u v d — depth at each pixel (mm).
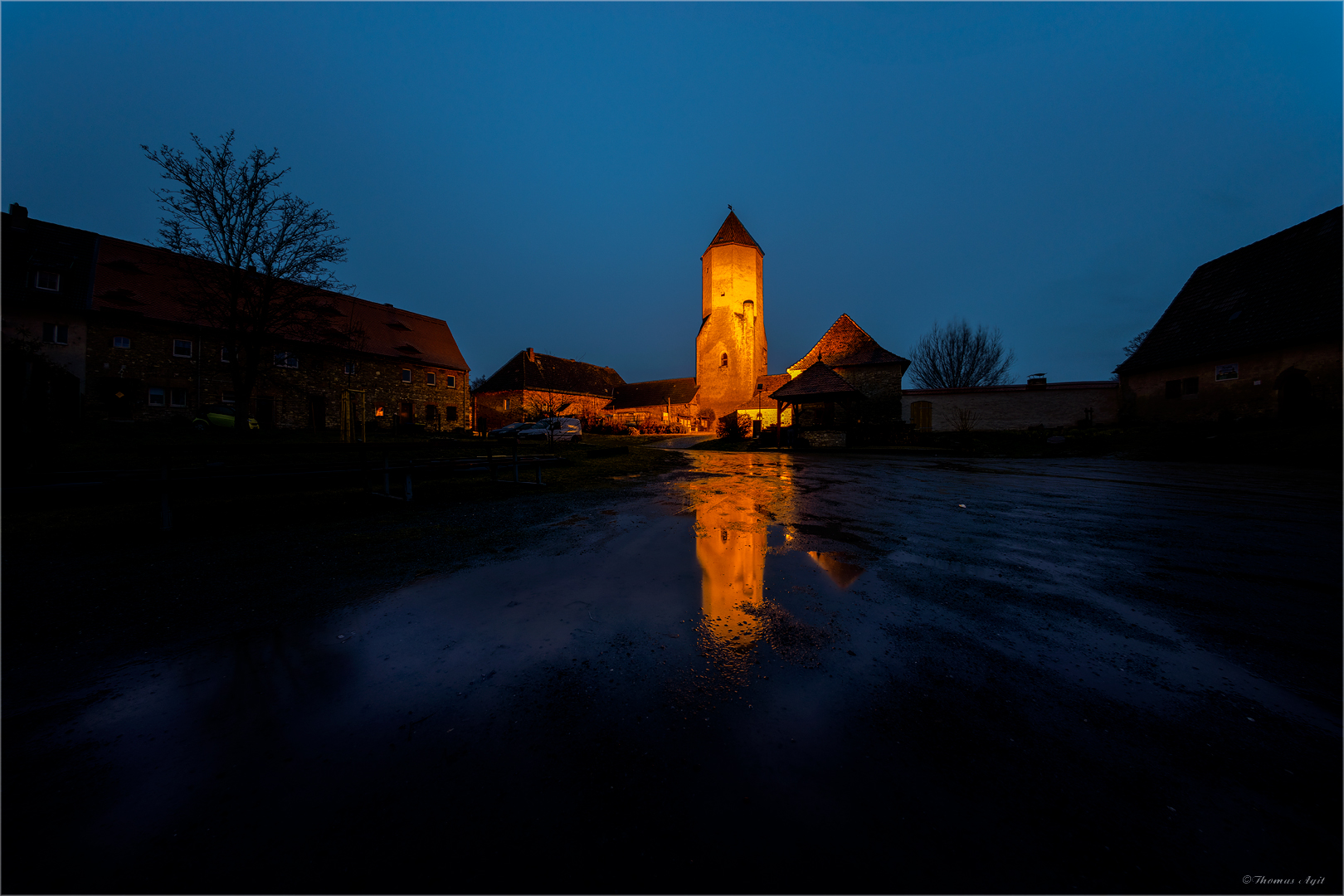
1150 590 3066
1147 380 20938
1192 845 1196
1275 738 1584
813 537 4512
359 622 2529
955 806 1321
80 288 21219
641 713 1748
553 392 41562
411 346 34000
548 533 4598
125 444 11391
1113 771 1437
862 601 2869
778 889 1114
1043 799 1339
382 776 1438
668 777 1441
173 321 22688
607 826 1276
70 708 1753
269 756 1516
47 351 19969
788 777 1425
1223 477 9594
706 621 2562
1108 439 17188
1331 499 6773
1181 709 1753
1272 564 3633
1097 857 1171
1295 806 1302
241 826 1269
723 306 36750
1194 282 21922
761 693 1877
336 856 1193
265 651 2205
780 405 21469
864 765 1470
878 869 1154
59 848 1198
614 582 3186
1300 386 16328
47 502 3736
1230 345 18016
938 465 13016
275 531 4559
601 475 9906
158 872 1146
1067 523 5160
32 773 1421
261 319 18469
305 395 24984
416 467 6629
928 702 1805
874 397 25500
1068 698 1829
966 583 3195
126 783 1393
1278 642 2312
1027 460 14672
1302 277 17188
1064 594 2988
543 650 2236
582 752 1550
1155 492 7531
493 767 1479
